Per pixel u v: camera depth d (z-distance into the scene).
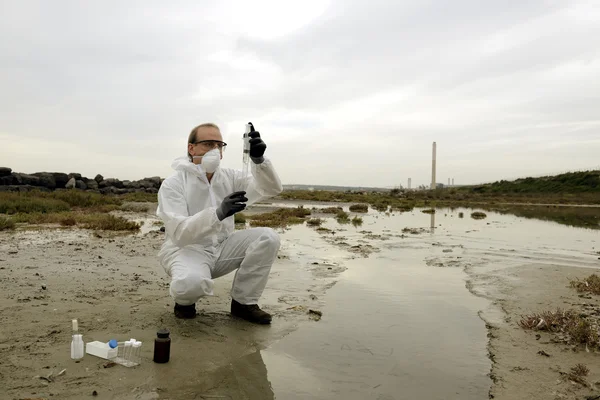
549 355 3.30
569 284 5.73
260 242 3.96
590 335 3.55
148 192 38.53
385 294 5.13
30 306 4.12
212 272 4.13
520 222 16.56
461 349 3.41
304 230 12.27
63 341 3.25
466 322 4.10
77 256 6.95
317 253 8.16
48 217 12.70
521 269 6.78
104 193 33.91
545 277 6.18
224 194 4.10
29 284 4.99
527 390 2.73
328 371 2.95
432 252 8.48
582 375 2.95
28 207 15.86
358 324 3.99
